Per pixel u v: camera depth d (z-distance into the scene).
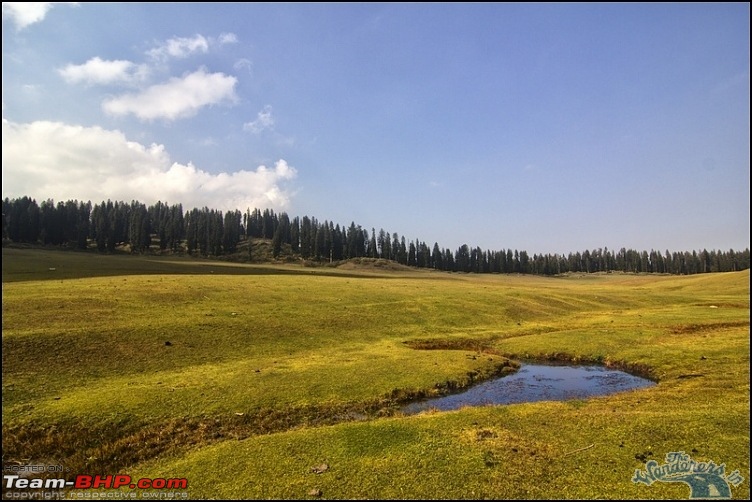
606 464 15.16
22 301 39.25
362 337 41.75
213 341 35.25
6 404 21.59
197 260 180.62
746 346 35.59
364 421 21.39
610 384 29.44
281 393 24.72
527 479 14.27
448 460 15.73
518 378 31.06
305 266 187.00
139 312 40.53
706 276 133.25
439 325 49.03
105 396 23.02
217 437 19.52
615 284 158.00
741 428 17.61
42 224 177.12
